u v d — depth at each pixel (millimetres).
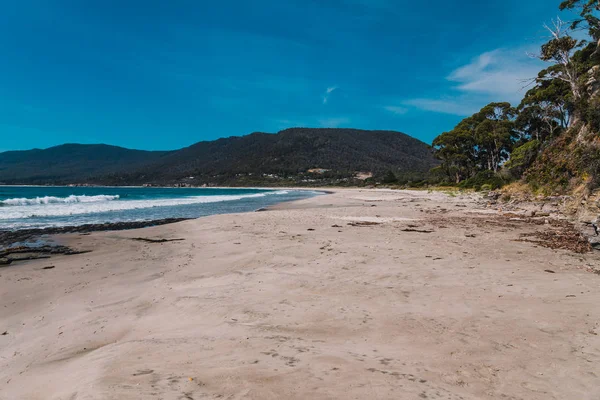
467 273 6770
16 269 7844
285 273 7023
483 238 10969
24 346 4109
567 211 16078
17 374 3402
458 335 3938
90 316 5012
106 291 6223
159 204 33406
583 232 9492
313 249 9406
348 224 15094
